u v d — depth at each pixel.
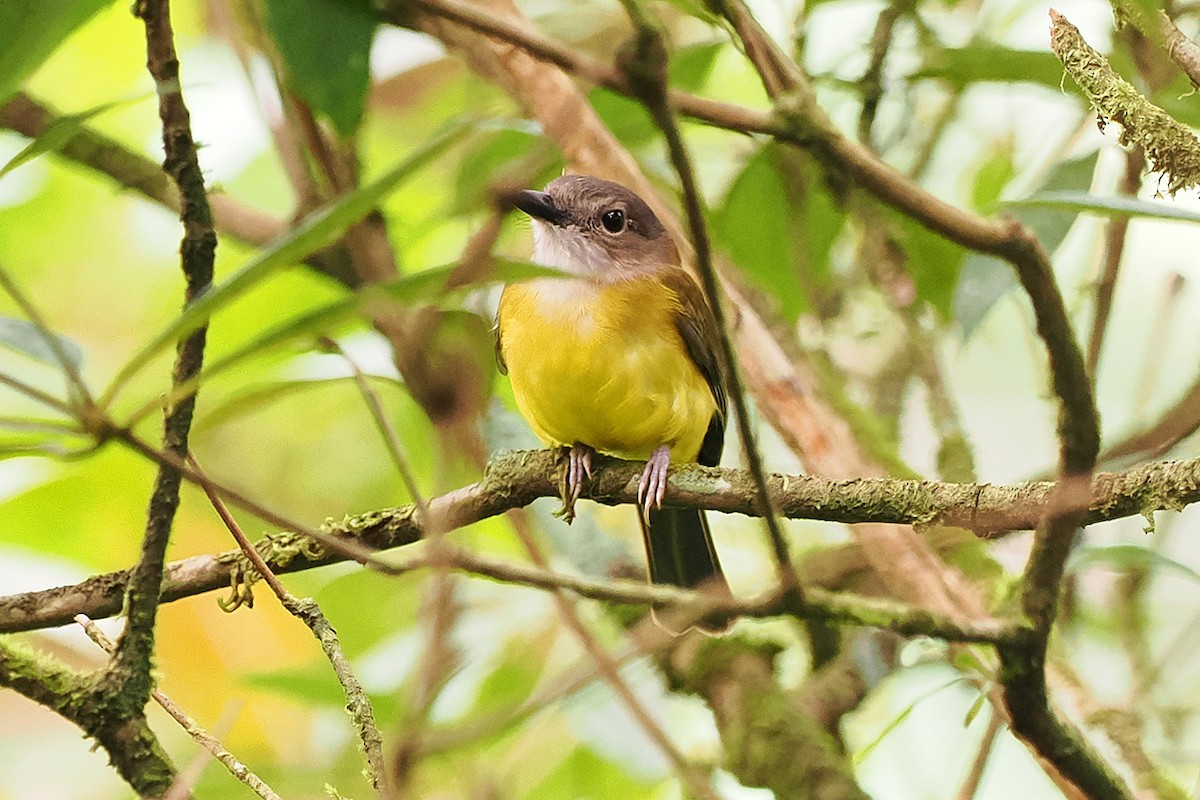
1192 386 8.83
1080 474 5.42
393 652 9.23
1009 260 4.93
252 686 8.10
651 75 3.76
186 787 5.68
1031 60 8.04
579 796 9.10
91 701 5.80
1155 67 7.59
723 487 7.09
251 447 10.70
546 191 8.99
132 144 10.20
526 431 9.34
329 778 8.32
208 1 9.41
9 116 8.16
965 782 7.92
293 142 7.73
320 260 7.98
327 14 4.91
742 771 8.44
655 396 8.61
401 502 9.98
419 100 10.63
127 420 4.24
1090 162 7.76
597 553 9.40
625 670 8.49
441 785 7.66
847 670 9.27
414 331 7.41
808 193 8.85
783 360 8.55
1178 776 9.27
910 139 10.09
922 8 9.77
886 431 9.73
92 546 9.63
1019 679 5.79
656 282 8.78
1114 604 9.53
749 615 5.43
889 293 9.38
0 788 10.75
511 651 8.97
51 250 10.73
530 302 8.69
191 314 3.86
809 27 9.04
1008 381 11.80
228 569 6.84
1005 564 9.36
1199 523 10.88
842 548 9.34
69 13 4.29
